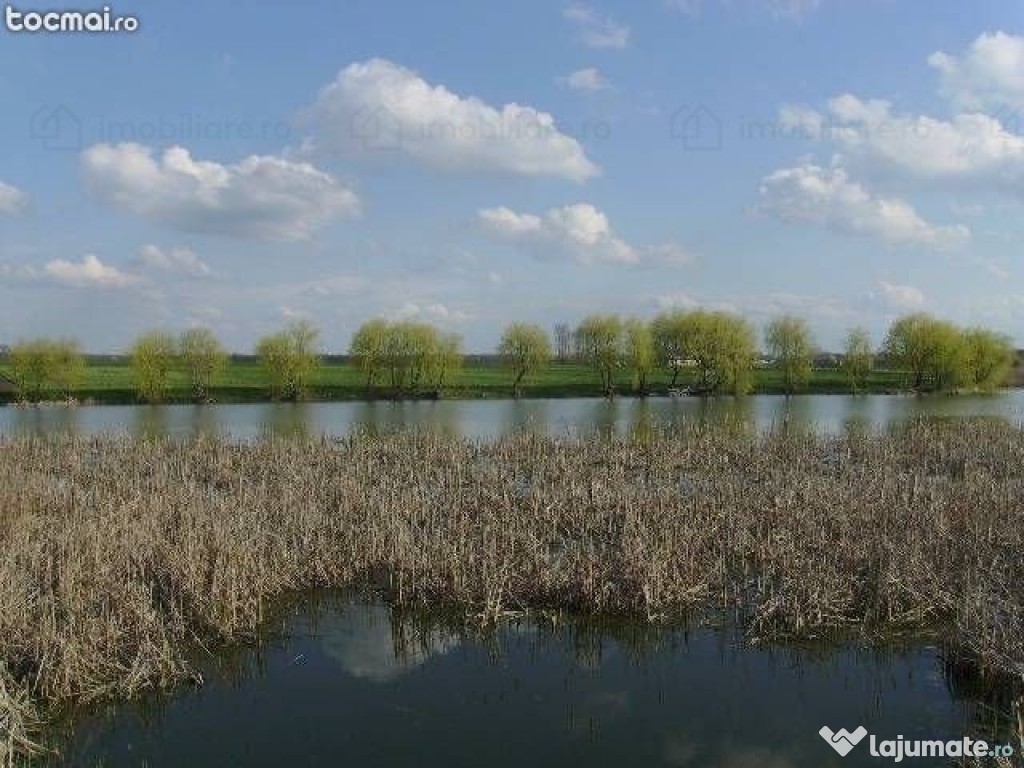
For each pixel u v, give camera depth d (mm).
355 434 40156
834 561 15898
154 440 39312
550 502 21828
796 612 13852
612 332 86250
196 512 18672
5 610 12484
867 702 11664
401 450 33812
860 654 13148
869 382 96375
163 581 15203
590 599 14805
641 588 14734
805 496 21297
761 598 14977
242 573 15023
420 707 11758
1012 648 11625
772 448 32875
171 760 10328
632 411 63625
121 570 15211
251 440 40625
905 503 19891
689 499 22141
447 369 85125
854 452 32375
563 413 62281
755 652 13391
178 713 11578
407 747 10633
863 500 20578
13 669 11984
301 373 79375
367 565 17016
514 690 12258
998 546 16953
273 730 11086
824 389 89688
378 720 11375
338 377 100062
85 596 13852
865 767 10008
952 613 14289
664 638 13953
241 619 14156
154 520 18078
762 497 21875
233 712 11609
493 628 14430
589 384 94688
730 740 10719
